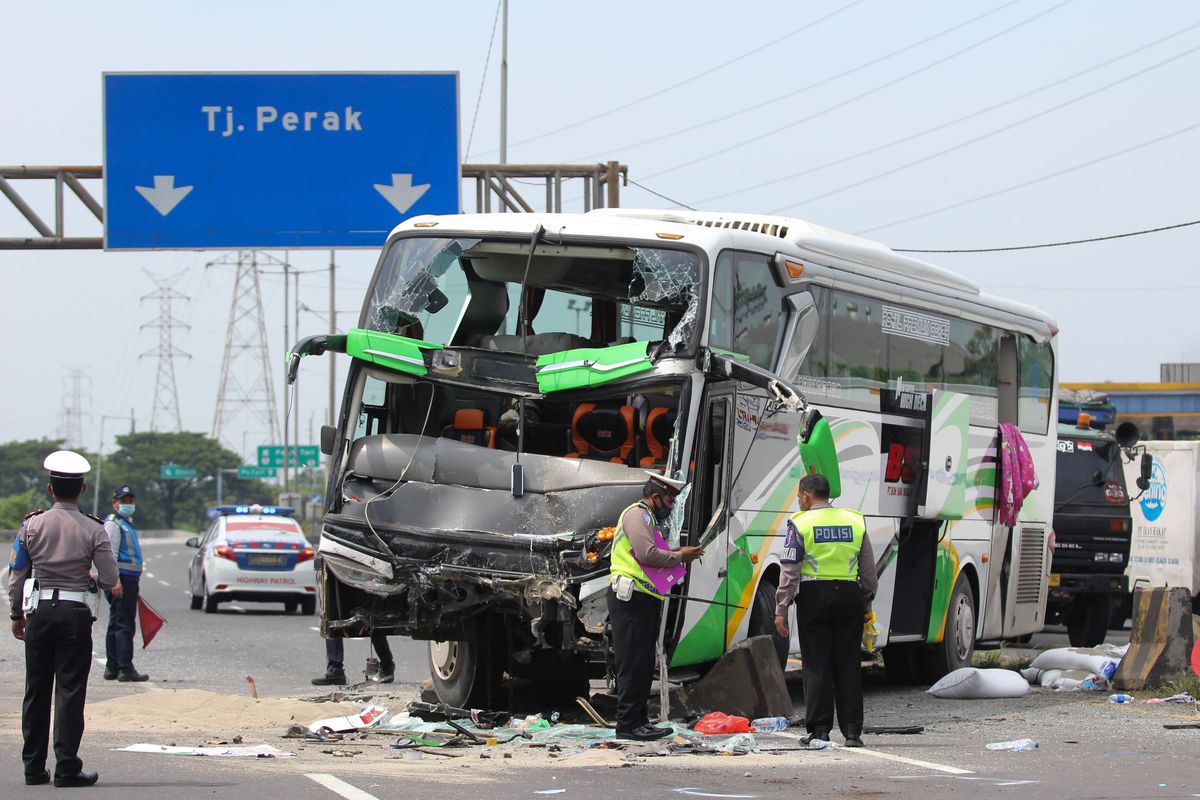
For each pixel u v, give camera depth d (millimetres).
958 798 15742
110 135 42281
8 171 42812
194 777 16578
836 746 20062
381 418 24125
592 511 21656
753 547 24031
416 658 35906
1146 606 28703
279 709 23453
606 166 44750
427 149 42781
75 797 15156
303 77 42625
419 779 16625
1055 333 36000
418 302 24641
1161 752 20094
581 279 24516
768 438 24344
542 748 19641
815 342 25984
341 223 42688
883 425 27969
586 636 21297
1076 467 42281
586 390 22531
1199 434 99875
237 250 42406
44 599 16109
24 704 16188
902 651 31359
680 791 15977
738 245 23469
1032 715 24938
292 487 198000
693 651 22828
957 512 30312
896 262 28734
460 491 22609
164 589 72312
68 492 16641
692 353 22094
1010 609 33562
